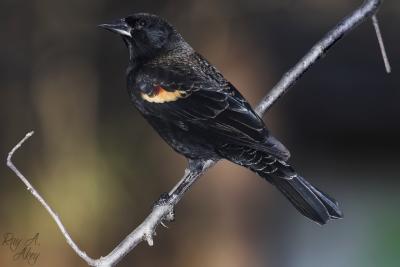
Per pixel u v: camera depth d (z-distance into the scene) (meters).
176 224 13.78
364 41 15.27
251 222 13.91
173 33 9.20
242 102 8.50
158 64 8.95
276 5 14.95
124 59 15.07
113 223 13.53
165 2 15.11
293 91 15.12
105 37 15.16
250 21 14.91
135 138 14.18
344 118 15.08
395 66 15.02
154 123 8.94
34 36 15.17
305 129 15.35
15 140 14.35
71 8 15.23
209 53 14.73
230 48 14.71
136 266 13.78
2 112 14.56
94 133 14.51
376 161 16.11
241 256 13.80
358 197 16.69
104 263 7.29
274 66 14.80
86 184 13.62
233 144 8.30
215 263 13.73
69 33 15.21
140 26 9.09
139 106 8.97
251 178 13.90
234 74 14.59
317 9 15.41
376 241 16.12
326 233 16.19
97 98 14.80
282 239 14.91
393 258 15.73
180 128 8.66
